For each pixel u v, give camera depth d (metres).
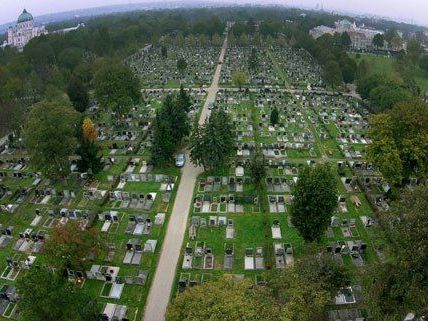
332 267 45.12
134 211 69.50
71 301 40.91
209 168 83.25
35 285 39.31
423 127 67.94
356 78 158.38
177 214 68.56
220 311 36.56
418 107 69.94
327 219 53.53
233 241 61.84
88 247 51.88
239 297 38.09
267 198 73.00
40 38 196.88
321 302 39.97
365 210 69.38
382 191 74.94
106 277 53.69
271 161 85.50
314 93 144.50
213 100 133.62
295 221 54.72
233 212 68.88
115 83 106.00
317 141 99.00
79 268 53.31
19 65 149.62
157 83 157.38
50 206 71.56
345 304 49.56
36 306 38.59
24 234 62.84
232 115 117.31
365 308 48.59
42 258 58.34
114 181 78.50
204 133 80.31
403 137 69.06
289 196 73.19
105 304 50.28
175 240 62.19
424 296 36.47
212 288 40.38
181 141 95.12
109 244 60.16
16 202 72.75
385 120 70.75
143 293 51.81
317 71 182.00
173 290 52.50
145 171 82.94
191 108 120.19
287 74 176.50
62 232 51.03
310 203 52.31
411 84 139.88
